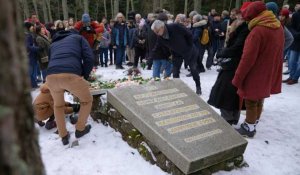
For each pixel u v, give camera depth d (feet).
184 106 11.84
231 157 10.57
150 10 88.58
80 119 12.32
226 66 12.71
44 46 20.90
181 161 9.64
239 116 13.85
